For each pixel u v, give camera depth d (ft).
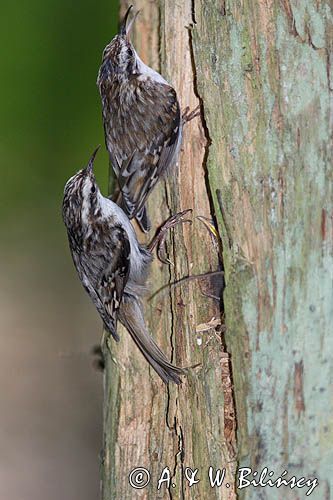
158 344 24.14
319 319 19.36
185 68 24.17
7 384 40.88
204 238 22.86
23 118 42.70
